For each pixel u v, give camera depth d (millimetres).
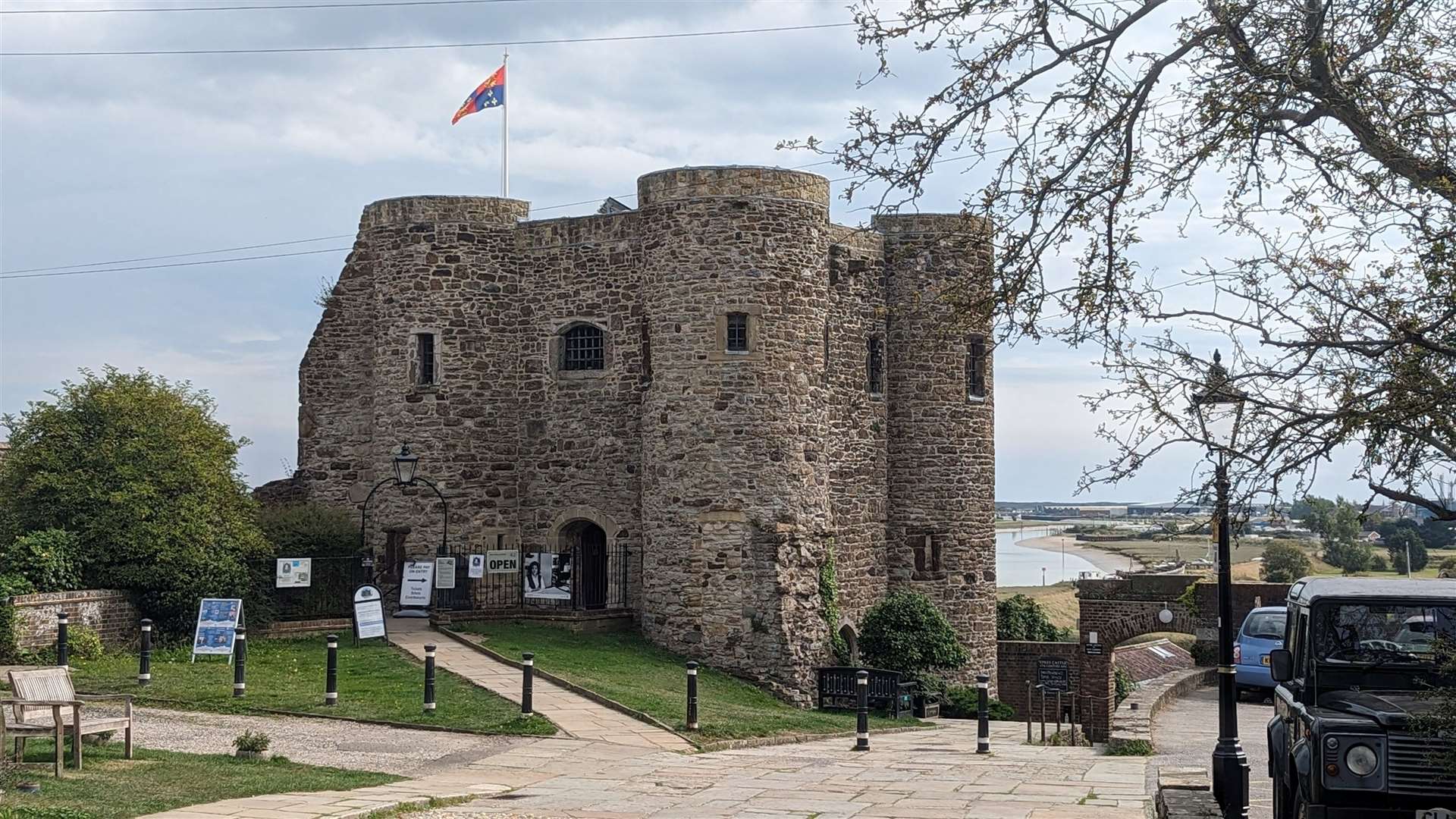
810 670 28547
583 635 28672
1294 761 10961
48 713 15586
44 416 26625
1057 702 26844
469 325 31281
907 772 17000
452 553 30672
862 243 33156
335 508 32094
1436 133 9594
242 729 18578
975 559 34062
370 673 23031
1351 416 8688
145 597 25750
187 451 26906
